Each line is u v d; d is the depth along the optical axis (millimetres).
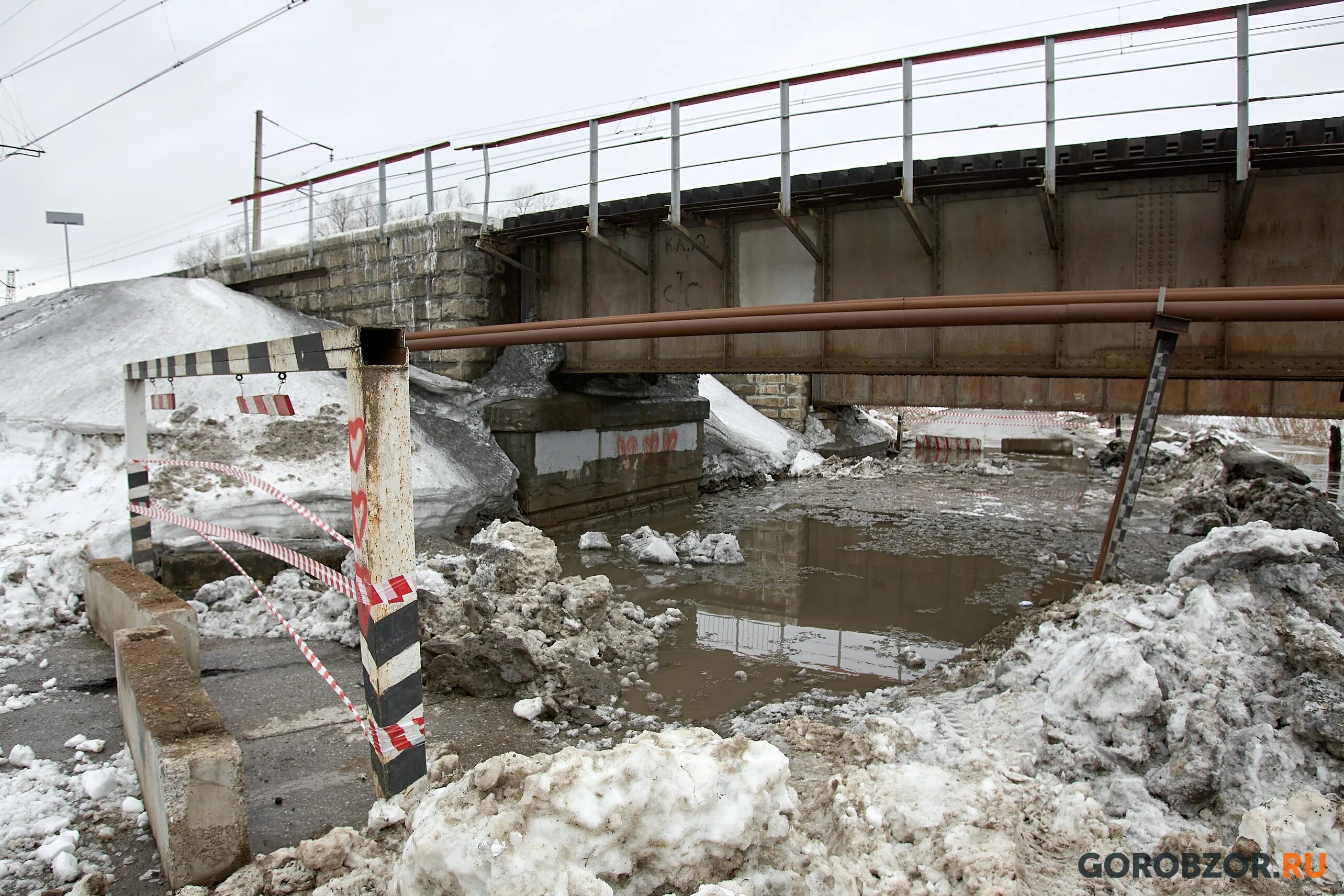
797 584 10688
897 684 7137
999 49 9516
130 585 6531
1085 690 4789
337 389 12305
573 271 14766
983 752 4578
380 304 15680
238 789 3527
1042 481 20672
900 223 11641
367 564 3402
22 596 7477
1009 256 10961
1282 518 11812
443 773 3969
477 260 14648
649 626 8625
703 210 12383
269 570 8922
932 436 28797
